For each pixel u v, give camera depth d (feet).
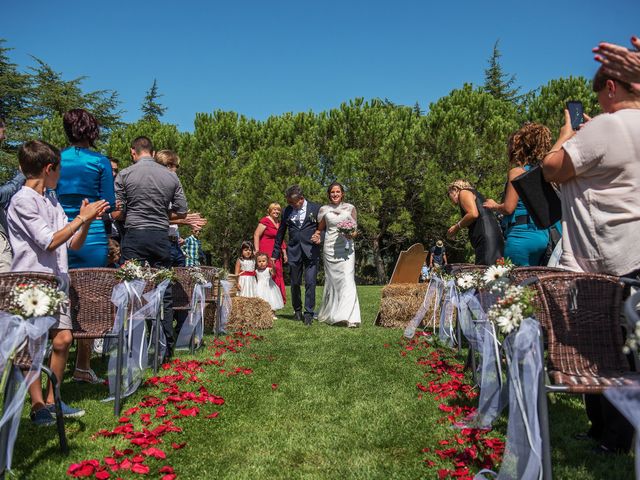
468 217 17.01
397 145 72.43
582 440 9.76
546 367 7.93
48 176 11.29
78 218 10.87
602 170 7.91
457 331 17.87
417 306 24.43
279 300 31.37
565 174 8.32
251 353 18.40
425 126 76.07
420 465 8.86
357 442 9.95
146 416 10.97
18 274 8.95
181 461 9.11
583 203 8.20
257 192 70.33
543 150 13.07
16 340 8.10
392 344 19.86
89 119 14.74
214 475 8.56
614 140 7.69
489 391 10.40
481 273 13.37
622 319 7.89
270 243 31.99
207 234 70.79
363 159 75.41
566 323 7.96
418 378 14.57
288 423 11.04
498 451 9.04
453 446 9.60
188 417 11.37
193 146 75.72
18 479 8.21
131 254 16.43
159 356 16.12
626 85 8.00
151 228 16.53
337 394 13.09
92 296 11.58
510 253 14.37
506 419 10.93
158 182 16.61
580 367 7.79
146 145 17.30
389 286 25.99
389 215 77.25
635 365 8.39
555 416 11.28
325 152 76.02
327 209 26.50
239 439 10.12
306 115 80.79
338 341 20.77
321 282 81.87
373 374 15.10
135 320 12.75
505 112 79.41
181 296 18.70
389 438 10.09
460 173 69.77
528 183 10.18
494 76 144.97
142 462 8.93
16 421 8.11
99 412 11.58
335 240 26.03
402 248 90.58
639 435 5.84
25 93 116.88
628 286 8.14
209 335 22.49
